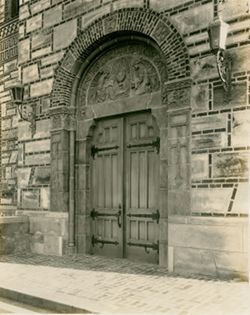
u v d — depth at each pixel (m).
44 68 9.60
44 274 7.04
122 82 8.44
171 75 7.34
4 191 12.03
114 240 8.48
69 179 9.02
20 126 10.12
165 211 7.58
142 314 4.88
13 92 9.95
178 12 7.34
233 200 6.50
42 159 9.51
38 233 9.35
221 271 6.55
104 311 5.03
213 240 6.66
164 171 7.63
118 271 7.19
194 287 6.02
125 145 8.41
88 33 8.72
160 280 6.48
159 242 7.67
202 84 6.95
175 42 7.32
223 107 6.69
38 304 5.69
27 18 10.08
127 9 8.05
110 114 8.57
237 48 6.55
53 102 9.27
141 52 8.16
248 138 6.43
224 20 6.70
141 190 8.11
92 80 8.97
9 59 12.12
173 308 5.07
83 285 6.27
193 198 6.95
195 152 6.97
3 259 8.48
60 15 9.30
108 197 8.64
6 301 6.01
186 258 6.95
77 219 8.97
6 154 12.09
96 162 8.91
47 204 9.30
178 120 7.20
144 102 8.02
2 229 9.10
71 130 9.07
